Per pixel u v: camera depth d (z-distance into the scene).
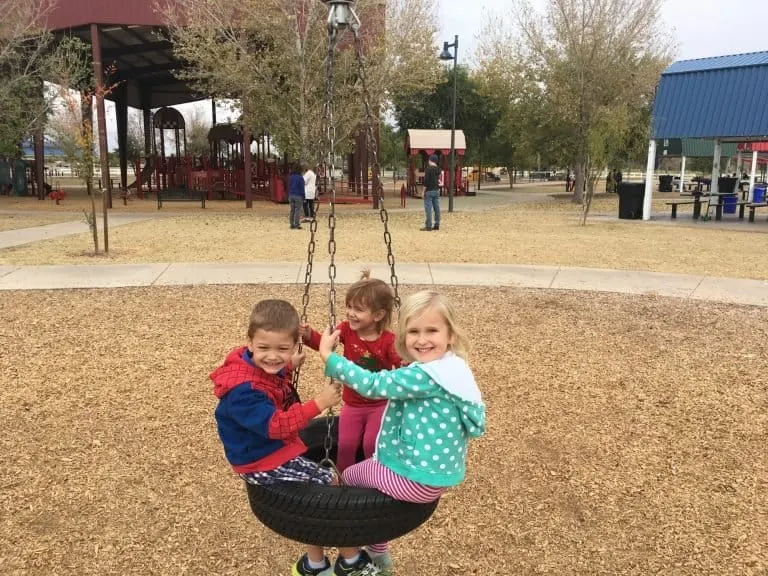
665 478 3.95
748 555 3.20
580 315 7.68
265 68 18.50
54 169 61.06
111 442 4.36
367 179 31.47
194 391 5.26
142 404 4.99
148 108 39.22
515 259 11.47
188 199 24.47
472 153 44.22
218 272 9.89
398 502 2.29
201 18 18.92
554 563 3.16
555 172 74.56
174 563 3.14
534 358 6.15
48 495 3.70
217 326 7.09
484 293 8.75
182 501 3.66
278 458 2.35
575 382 5.54
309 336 3.05
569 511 3.60
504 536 3.38
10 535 3.33
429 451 2.26
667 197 32.78
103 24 20.50
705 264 11.09
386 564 2.77
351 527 2.26
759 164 55.09
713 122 17.97
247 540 3.33
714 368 5.90
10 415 4.77
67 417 4.75
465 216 20.72
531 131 31.05
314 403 2.29
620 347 6.51
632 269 10.55
